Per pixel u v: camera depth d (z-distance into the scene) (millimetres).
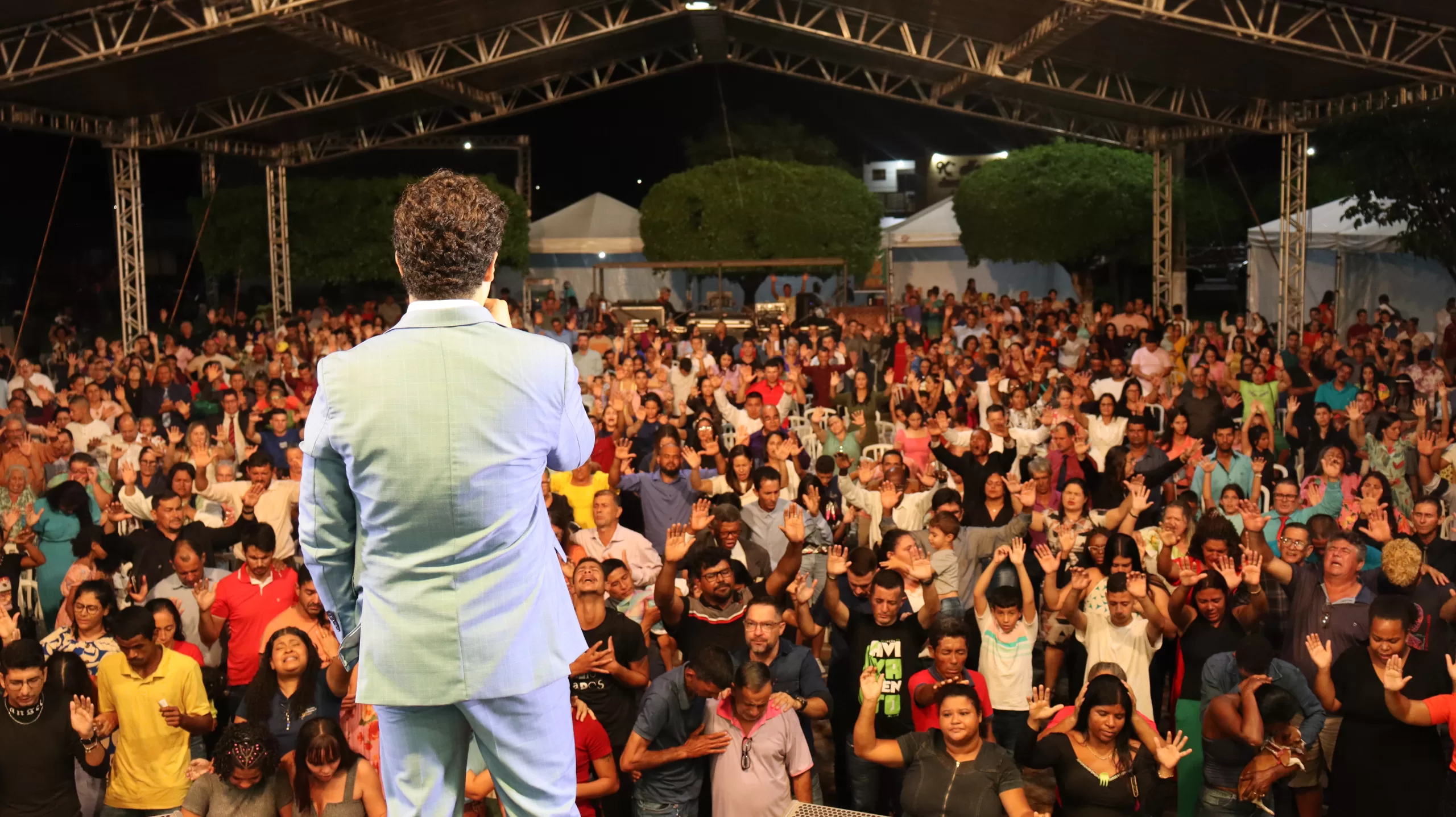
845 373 15906
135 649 6098
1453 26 15047
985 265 33031
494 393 2004
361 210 28500
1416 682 5902
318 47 18484
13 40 15477
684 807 5773
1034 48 18469
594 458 10422
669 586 6727
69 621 7617
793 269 31984
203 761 5664
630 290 33188
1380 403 12195
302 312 26500
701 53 25391
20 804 5941
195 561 7168
